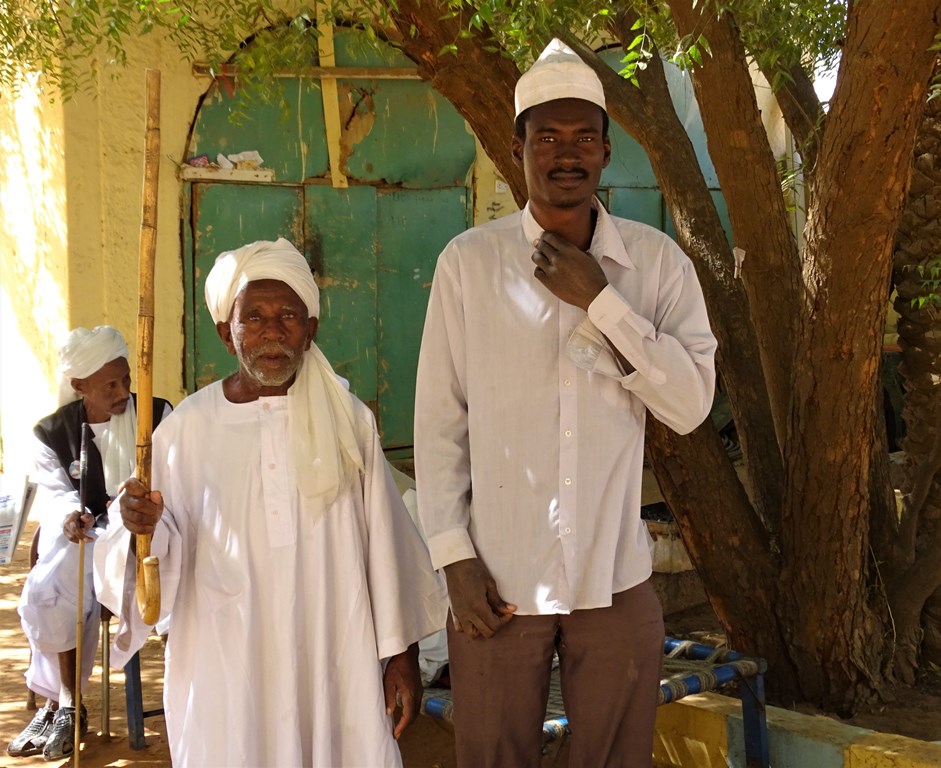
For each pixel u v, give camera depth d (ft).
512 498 7.72
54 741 12.97
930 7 9.83
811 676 13.11
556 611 7.63
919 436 14.85
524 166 7.73
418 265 26.71
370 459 8.48
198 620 8.12
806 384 12.21
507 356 7.74
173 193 23.08
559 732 10.32
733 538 13.03
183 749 8.01
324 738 8.04
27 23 19.65
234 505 8.12
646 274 7.89
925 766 10.59
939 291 14.24
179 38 19.03
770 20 13.58
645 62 13.05
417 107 26.13
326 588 8.19
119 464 12.80
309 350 8.39
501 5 10.68
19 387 26.73
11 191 25.43
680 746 12.47
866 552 12.95
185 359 23.50
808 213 11.97
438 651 12.85
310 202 24.93
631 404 7.87
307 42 17.54
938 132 13.80
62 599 12.80
